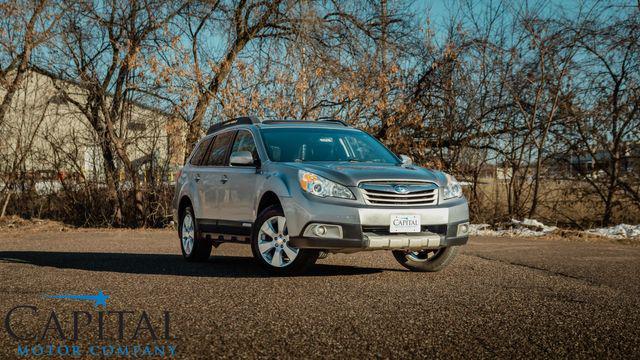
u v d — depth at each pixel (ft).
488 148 54.29
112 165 58.39
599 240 43.83
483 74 53.67
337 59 56.08
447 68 54.75
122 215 59.00
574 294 19.63
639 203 51.44
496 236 46.50
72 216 59.82
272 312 16.56
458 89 54.34
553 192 53.67
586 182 52.65
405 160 26.86
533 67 52.26
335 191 22.24
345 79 54.75
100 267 26.68
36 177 59.21
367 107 55.11
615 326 15.17
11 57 55.52
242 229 25.93
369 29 58.85
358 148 27.12
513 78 52.75
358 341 13.65
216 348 13.12
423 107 56.39
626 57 49.83
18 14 52.95
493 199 54.70
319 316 16.07
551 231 47.88
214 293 19.45
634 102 50.19
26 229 53.21
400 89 55.67
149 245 38.93
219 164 28.68
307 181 22.61
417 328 14.82
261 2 56.54
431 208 22.81
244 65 52.85
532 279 22.91
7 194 57.88
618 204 51.80
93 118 58.08
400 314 16.34
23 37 54.29
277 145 26.03
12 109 57.31
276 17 57.36
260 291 19.80
